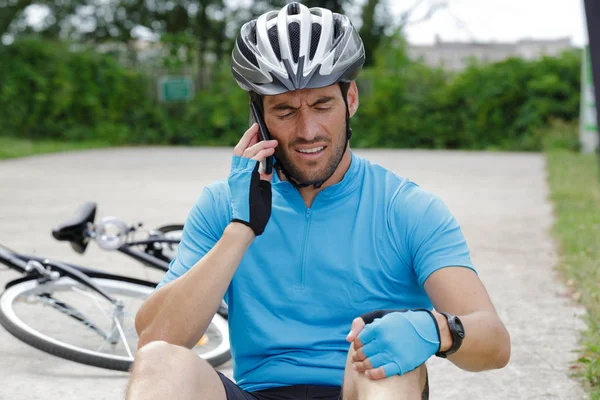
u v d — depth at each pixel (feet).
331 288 8.48
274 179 8.98
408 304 8.63
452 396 13.42
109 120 84.74
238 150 8.51
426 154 71.77
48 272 15.07
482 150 80.23
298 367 8.45
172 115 86.17
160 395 7.04
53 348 13.76
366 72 84.79
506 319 17.74
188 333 8.06
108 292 15.46
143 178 46.52
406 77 83.82
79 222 15.76
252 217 8.23
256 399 8.39
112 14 103.81
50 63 82.07
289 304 8.50
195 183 43.83
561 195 37.45
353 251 8.50
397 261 8.50
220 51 103.40
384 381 7.26
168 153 70.08
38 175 47.78
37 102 81.10
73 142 80.33
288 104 8.42
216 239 8.92
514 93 80.28
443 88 82.38
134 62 88.17
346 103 8.67
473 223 30.76
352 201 8.68
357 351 7.34
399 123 82.79
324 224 8.61
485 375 14.38
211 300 8.07
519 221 31.30
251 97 8.79
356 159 8.91
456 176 48.85
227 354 14.51
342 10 99.76
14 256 15.51
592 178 45.57
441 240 8.34
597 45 16.63
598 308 17.67
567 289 20.29
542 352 15.49
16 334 13.97
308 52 8.36
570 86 79.92
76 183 43.47
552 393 13.46
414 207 8.50
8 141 73.67
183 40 87.92
